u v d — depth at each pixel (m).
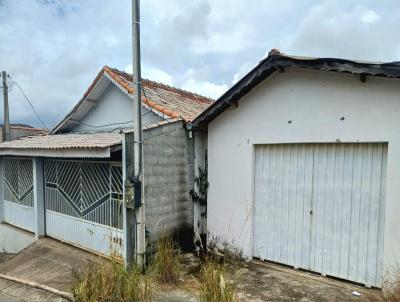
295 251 5.38
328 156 4.98
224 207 6.15
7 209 9.47
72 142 6.57
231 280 4.98
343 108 4.65
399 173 4.19
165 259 5.15
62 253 6.81
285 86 5.25
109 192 6.23
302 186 5.27
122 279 4.37
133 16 5.05
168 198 6.16
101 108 8.72
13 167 9.12
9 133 11.79
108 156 5.27
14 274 6.09
